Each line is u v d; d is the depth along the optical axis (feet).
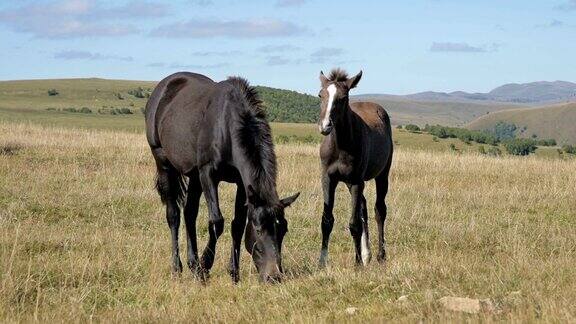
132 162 59.93
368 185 51.72
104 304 23.24
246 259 30.22
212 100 26.08
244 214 25.84
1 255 27.63
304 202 44.24
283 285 22.90
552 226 37.78
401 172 59.62
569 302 18.11
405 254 31.17
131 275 26.43
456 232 35.78
